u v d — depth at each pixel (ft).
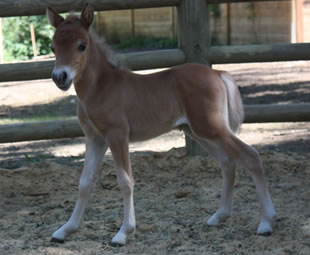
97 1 23.94
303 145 28.48
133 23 78.38
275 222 18.15
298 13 62.28
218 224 18.35
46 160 27.22
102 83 17.17
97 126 17.24
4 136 24.23
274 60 24.64
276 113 24.73
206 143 18.39
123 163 17.11
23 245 17.01
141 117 17.47
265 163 24.30
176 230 18.10
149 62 24.35
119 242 16.88
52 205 21.35
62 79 15.99
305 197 20.66
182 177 23.75
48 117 37.40
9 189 23.11
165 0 24.34
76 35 16.33
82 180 17.57
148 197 21.74
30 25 65.87
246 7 69.82
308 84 45.03
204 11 24.39
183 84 17.47
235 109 18.13
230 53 24.53
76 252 16.43
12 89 47.75
